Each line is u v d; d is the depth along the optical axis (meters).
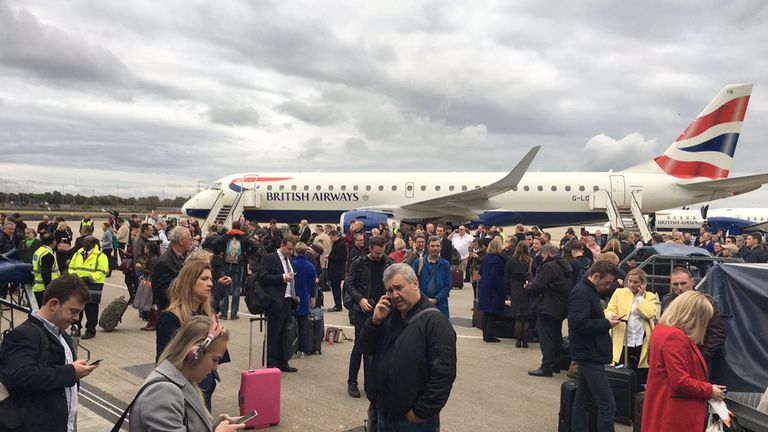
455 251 18.25
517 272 10.08
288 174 30.36
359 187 29.45
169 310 4.70
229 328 11.34
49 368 3.55
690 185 28.22
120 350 9.29
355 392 7.04
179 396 2.92
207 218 29.14
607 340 5.38
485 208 28.86
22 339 3.55
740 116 28.72
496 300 10.34
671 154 29.48
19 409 3.52
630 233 17.05
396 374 3.73
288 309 8.19
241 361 8.73
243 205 29.52
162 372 2.97
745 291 5.33
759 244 13.22
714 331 5.20
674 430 4.16
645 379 7.01
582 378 5.49
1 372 3.47
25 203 137.12
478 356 9.46
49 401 3.63
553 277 8.13
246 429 5.84
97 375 7.74
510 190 28.80
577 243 9.79
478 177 29.39
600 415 5.33
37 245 13.52
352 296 7.21
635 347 7.04
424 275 8.23
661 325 4.38
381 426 3.96
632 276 6.85
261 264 7.98
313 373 8.16
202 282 4.82
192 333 3.01
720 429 4.22
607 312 7.04
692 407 4.15
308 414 6.40
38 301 10.27
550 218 29.19
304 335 9.05
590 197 28.66
